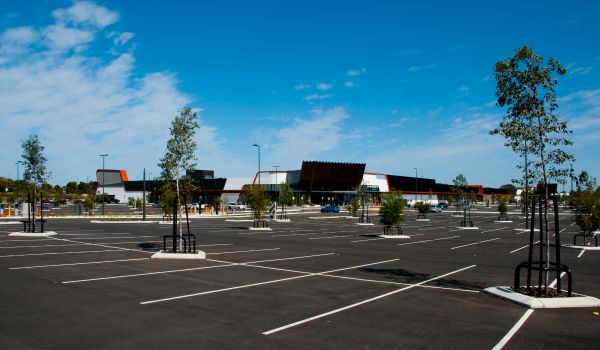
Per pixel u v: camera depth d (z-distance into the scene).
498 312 9.30
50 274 13.34
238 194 97.69
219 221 46.28
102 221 42.78
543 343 7.31
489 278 13.63
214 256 18.23
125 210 73.06
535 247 23.53
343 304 9.95
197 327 7.99
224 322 8.34
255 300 10.24
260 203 35.62
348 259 18.00
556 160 10.61
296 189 95.00
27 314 8.71
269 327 8.05
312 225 41.47
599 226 23.47
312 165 92.19
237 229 35.19
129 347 6.86
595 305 9.76
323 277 13.53
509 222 48.00
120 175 127.94
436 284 12.52
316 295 10.88
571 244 25.02
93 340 7.17
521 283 12.76
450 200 112.69
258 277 13.36
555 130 10.65
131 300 10.04
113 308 9.29
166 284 12.01
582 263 17.52
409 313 9.18
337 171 95.31
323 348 6.95
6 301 9.80
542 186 10.85
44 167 27.72
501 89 11.16
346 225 41.72
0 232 28.69
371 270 15.09
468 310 9.46
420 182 118.12
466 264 16.81
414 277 13.72
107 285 11.74
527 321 8.62
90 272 13.77
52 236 26.45
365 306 9.77
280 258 18.02
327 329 7.98
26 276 12.96
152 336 7.43
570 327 8.23
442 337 7.57
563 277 14.06
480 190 143.12
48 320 8.30
